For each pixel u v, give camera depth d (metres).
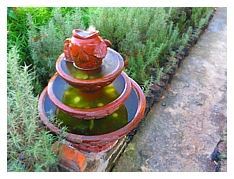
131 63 2.63
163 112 2.68
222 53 3.73
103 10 2.94
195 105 2.80
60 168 1.62
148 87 2.42
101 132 1.67
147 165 2.18
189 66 3.40
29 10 3.00
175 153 2.29
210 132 2.51
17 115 1.57
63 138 1.64
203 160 2.25
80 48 1.45
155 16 3.21
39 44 2.43
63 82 1.81
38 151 1.44
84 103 1.65
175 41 3.33
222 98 2.93
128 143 2.33
